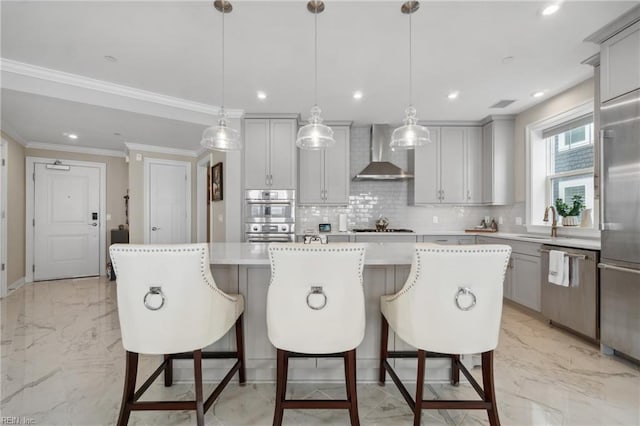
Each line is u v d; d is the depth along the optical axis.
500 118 4.10
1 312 3.35
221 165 4.27
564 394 1.86
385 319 1.89
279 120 4.06
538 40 2.33
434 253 1.39
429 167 4.40
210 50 2.47
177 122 3.65
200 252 1.42
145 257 1.38
